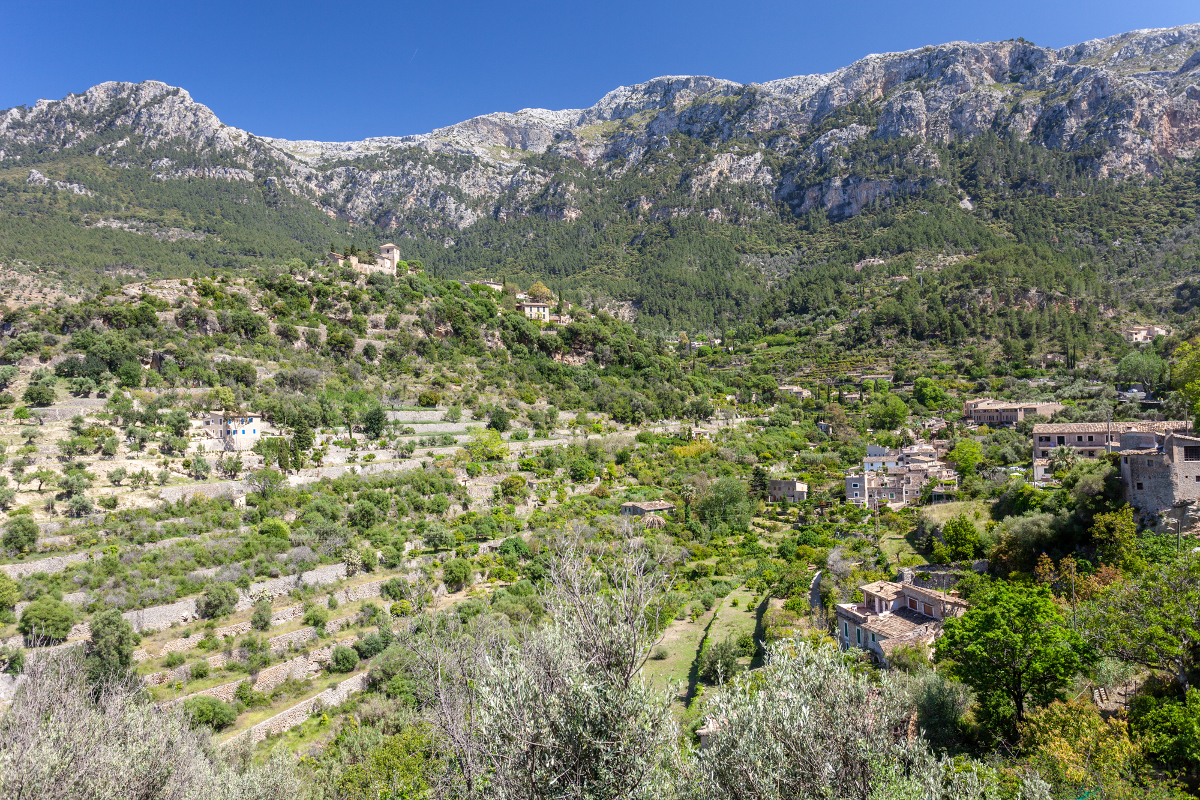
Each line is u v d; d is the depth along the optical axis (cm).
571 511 8844
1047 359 16800
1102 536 4434
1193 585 2992
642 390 16012
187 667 5106
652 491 9950
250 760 3959
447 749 2108
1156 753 2453
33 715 2478
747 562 7969
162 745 2602
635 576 1697
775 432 14150
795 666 2058
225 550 6425
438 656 2227
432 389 12731
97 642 4866
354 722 4741
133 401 9012
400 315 15012
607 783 1445
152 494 7125
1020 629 2964
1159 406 10788
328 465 8931
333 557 6844
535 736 1525
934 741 2888
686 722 3831
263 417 9819
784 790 1738
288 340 12875
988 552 5188
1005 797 2166
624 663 1584
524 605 5812
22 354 9731
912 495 9281
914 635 3947
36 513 6384
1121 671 3148
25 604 5181
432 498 8506
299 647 5653
